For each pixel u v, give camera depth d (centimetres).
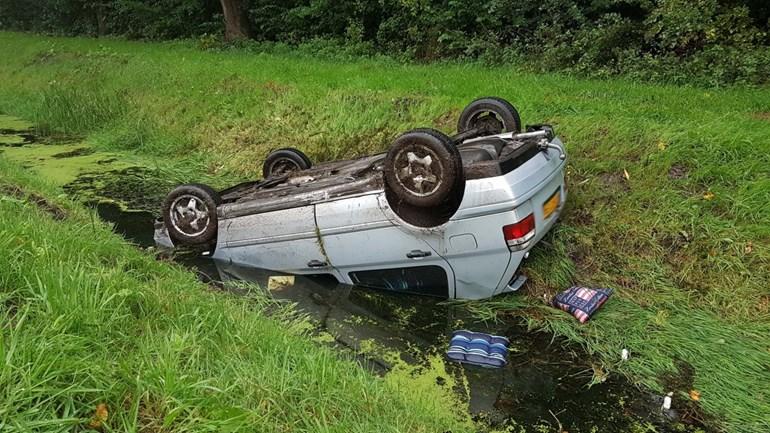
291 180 557
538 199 429
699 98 771
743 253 462
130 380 237
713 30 958
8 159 875
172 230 537
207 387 237
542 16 1271
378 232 445
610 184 558
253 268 518
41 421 199
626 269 482
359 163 544
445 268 443
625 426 336
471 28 1370
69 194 735
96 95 1149
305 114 860
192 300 361
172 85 1102
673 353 397
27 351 222
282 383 267
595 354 403
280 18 1744
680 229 492
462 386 369
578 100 760
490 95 810
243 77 1057
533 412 346
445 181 389
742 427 333
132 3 2036
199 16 2017
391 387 343
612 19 1122
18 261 305
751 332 412
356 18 1573
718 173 529
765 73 887
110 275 336
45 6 2534
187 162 872
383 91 876
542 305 456
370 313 454
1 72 1570
